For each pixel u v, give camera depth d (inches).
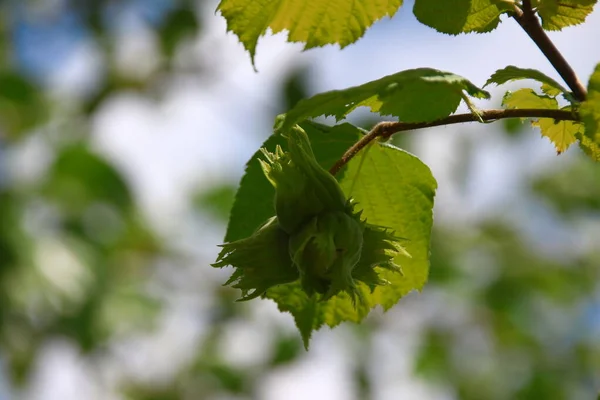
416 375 455.8
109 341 382.6
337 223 124.3
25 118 395.2
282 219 126.6
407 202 159.6
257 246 127.4
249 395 433.1
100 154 386.0
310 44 146.8
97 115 417.7
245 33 144.7
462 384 453.1
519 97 149.2
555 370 467.2
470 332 459.2
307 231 123.3
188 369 425.4
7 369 358.9
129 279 408.5
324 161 157.8
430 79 117.9
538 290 463.8
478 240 462.6
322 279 124.9
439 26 141.7
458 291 453.7
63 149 385.4
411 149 420.8
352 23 145.6
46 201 377.4
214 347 437.1
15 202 358.9
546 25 141.3
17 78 395.2
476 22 140.9
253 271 127.8
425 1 141.4
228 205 456.1
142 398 411.2
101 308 368.8
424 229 159.9
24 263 346.0
